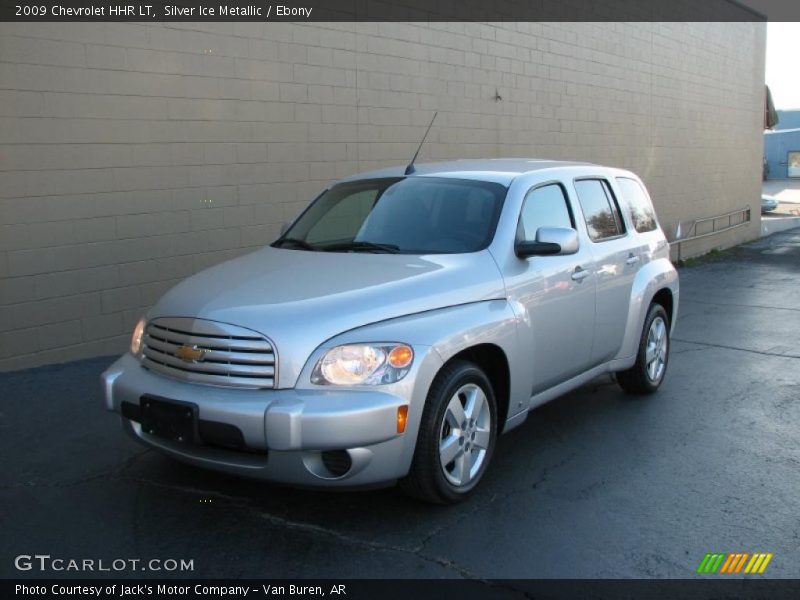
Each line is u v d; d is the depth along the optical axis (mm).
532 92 12352
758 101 21609
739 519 4293
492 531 4105
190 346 3996
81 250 7031
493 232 4855
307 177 8867
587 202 5895
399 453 3879
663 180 16750
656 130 16281
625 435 5656
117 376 4305
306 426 3660
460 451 4316
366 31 9406
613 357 5996
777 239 22141
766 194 41156
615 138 14805
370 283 4211
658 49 16078
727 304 11766
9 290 6629
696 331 9641
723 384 7082
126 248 7336
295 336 3820
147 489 4551
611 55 14414
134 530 4066
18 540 3955
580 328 5375
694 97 17781
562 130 13203
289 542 3957
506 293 4652
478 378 4379
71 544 3918
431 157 10539
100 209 7121
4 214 6539
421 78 10242
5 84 6445
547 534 4082
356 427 3691
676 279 6848
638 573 3715
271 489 4566
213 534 4027
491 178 5266
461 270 4523
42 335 6863
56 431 5449
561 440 5539
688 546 3980
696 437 5629
